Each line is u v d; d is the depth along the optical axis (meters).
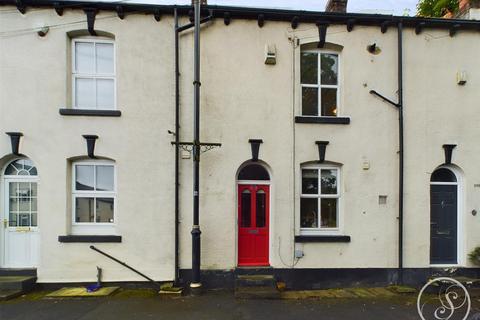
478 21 7.58
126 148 7.06
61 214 6.89
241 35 7.34
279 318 5.45
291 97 7.39
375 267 7.38
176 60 7.11
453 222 7.81
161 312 5.63
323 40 7.47
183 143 6.66
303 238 7.23
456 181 7.87
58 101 6.99
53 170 6.92
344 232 7.39
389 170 7.51
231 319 5.36
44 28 6.93
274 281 6.80
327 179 7.65
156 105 7.16
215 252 7.09
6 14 6.93
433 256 7.71
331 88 7.78
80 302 6.08
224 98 7.25
